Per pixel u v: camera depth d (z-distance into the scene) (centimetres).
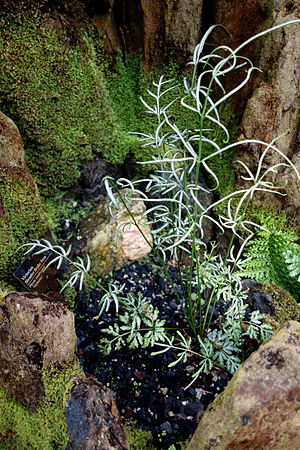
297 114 173
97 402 123
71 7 174
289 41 160
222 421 99
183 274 178
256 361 104
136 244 178
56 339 130
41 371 130
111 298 167
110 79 197
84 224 189
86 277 172
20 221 158
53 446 124
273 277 184
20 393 134
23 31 161
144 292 171
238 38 176
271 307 162
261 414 97
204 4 179
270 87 169
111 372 146
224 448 100
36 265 155
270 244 182
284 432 100
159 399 139
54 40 168
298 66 164
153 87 198
